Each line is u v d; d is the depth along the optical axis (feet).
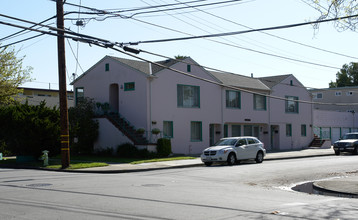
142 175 60.54
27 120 81.30
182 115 104.47
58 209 31.04
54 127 82.64
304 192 45.85
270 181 54.85
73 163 78.13
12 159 92.89
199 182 51.52
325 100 207.62
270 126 131.95
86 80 111.55
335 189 45.27
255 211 30.55
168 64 104.58
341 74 278.67
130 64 103.81
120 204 33.37
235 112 119.14
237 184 50.78
